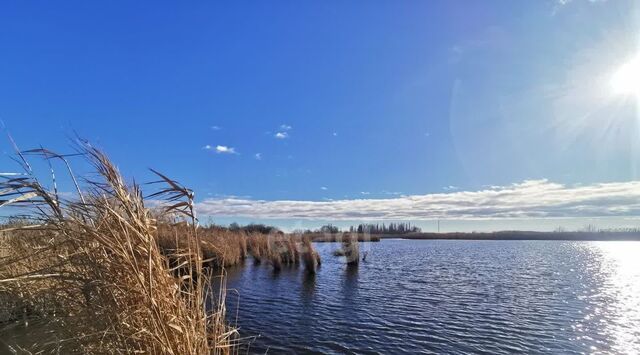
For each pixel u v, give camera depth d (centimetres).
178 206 365
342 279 2505
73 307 339
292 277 2544
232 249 3122
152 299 313
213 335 365
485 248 6788
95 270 313
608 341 1292
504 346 1221
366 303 1775
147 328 317
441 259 4231
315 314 1541
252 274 2648
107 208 322
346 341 1220
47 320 356
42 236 333
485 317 1563
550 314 1639
